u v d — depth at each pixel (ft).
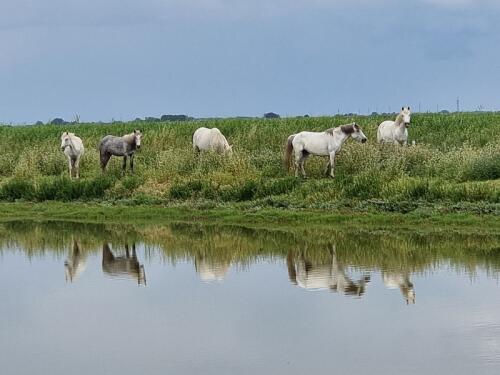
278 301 45.78
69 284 52.13
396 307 43.34
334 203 76.38
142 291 49.49
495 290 46.37
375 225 70.28
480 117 126.72
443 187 74.38
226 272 54.60
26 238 71.20
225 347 37.19
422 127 117.91
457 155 84.07
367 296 46.21
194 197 84.23
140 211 81.56
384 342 37.09
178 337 38.99
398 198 74.64
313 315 42.42
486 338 37.04
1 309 45.65
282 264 56.65
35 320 43.09
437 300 44.47
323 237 66.90
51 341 38.99
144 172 93.40
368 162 84.79
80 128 137.69
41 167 101.81
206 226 75.00
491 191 72.59
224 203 81.87
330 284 49.80
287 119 132.05
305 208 76.79
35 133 128.88
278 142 108.78
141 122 150.51
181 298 47.24
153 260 59.93
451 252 58.75
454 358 34.37
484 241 62.75
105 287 51.03
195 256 60.95
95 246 66.59
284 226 72.74
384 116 135.44
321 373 33.12
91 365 35.17
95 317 43.42
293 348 36.65
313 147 85.46
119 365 35.04
